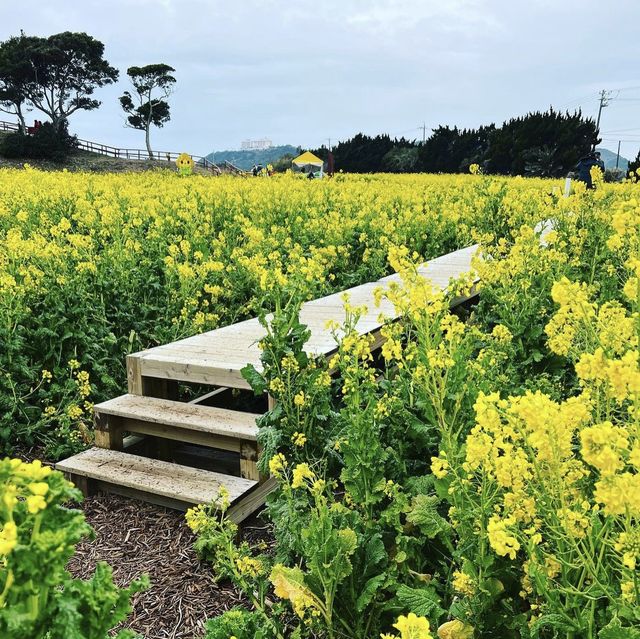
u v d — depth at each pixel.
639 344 2.14
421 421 2.96
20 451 4.43
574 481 1.84
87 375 4.65
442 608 2.35
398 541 2.46
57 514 1.10
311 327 4.91
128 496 3.82
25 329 4.73
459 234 10.44
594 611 1.88
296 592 2.28
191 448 4.64
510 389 3.56
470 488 2.32
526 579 2.05
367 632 2.37
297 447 3.10
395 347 2.94
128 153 59.72
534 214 9.25
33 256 5.96
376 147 67.94
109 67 76.50
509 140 50.91
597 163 14.00
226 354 4.34
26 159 52.06
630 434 1.76
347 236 9.01
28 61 71.19
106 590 1.14
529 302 4.32
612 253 5.44
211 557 3.10
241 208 12.13
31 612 1.06
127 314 5.59
